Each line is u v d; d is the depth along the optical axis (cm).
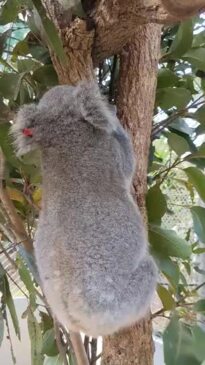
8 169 202
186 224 345
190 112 227
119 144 154
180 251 202
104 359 196
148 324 196
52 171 151
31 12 187
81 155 149
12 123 183
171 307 209
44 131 150
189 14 140
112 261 145
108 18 161
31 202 207
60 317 152
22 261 208
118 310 146
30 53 214
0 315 219
